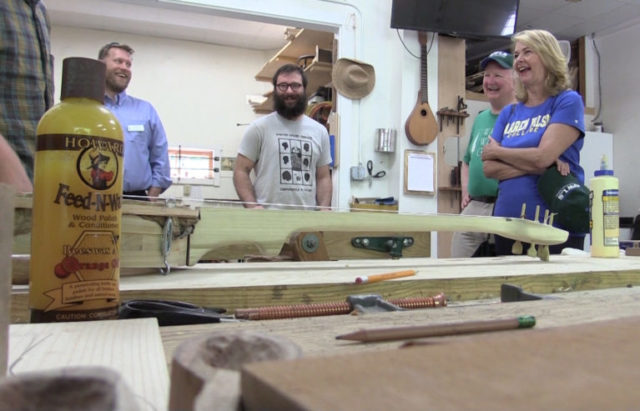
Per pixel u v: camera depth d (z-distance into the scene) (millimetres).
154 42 4906
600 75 4555
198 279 791
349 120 3156
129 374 313
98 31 4707
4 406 135
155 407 260
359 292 779
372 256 1354
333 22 3113
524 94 1949
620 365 181
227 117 5141
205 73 5078
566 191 1673
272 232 960
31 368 323
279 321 473
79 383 146
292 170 2324
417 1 3031
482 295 865
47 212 442
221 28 4664
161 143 2727
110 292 466
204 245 914
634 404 142
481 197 2418
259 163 2354
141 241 818
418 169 3150
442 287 834
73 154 442
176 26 4594
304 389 150
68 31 4613
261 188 2332
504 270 982
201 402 174
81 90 460
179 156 4742
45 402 138
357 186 3195
